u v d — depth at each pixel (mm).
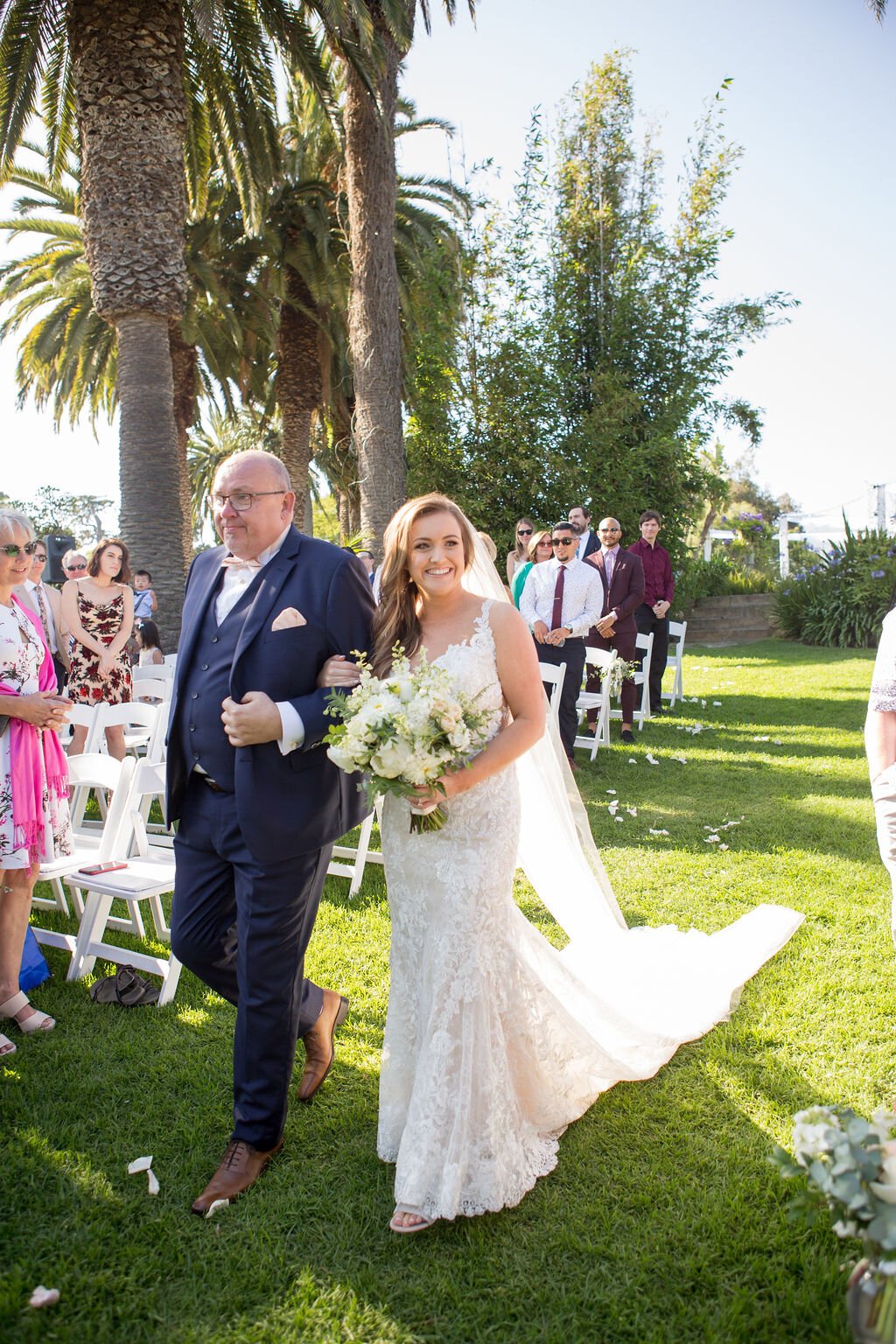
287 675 2643
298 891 2643
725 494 20656
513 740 2561
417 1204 2309
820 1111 1744
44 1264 2312
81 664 6727
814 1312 2084
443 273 15719
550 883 3463
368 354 10422
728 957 3840
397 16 9617
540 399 16047
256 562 2773
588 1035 2828
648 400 19125
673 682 13531
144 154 9297
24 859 3381
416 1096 2412
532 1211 2479
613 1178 2605
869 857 5129
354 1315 2143
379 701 2307
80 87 9352
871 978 3660
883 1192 1605
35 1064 3289
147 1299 2197
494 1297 2193
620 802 6539
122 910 5043
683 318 19062
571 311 19141
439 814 2436
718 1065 3121
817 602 18734
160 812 6938
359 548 10430
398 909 2594
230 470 2713
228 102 11617
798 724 9547
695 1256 2285
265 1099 2656
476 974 2459
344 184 13516
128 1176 2666
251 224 12664
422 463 15828
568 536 7422
